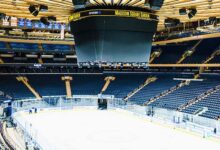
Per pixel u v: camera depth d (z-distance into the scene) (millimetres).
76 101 45969
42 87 46344
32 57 48125
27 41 40125
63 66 49781
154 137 29297
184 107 35594
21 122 35375
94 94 46188
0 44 44281
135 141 27688
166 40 38844
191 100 36344
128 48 9430
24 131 25391
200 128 30344
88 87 47719
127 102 42719
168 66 44250
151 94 42875
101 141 27562
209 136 29031
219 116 29672
